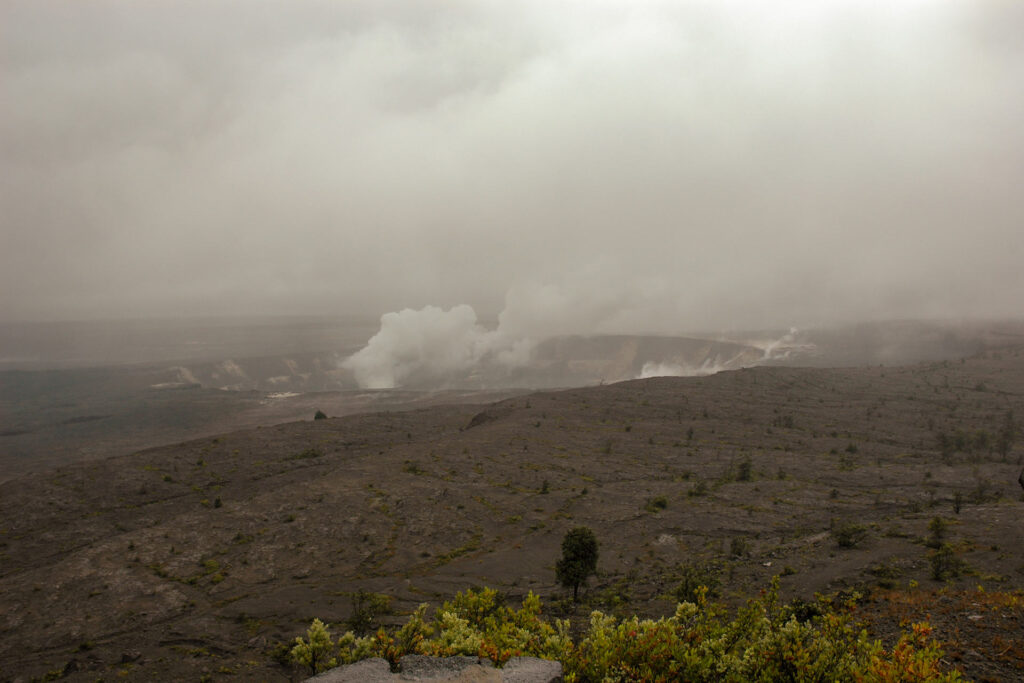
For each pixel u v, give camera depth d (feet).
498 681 29.19
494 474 302.04
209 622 147.13
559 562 143.23
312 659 58.59
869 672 28.12
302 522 226.99
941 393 609.83
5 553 237.86
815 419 472.85
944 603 59.72
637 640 32.37
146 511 285.02
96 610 160.86
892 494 242.17
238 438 428.97
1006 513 170.19
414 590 165.07
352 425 495.82
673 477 299.99
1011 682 34.65
